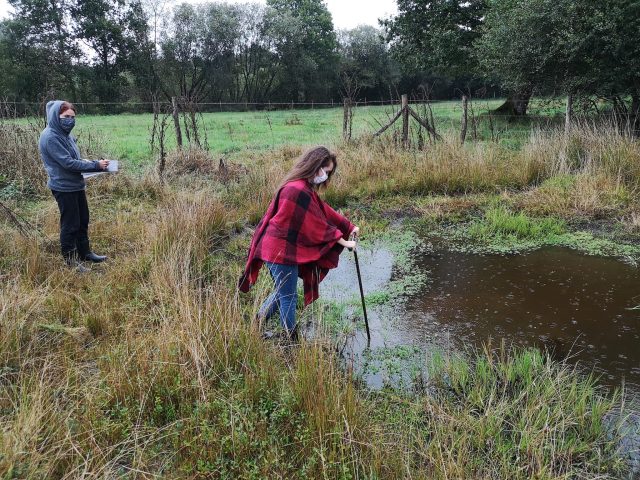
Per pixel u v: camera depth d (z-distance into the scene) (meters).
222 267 5.46
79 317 4.14
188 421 2.94
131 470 2.53
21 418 2.64
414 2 18.80
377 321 4.62
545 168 8.73
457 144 9.48
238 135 16.78
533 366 3.73
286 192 3.70
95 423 2.84
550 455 2.92
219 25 41.72
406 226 7.36
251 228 6.99
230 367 3.36
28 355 3.46
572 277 5.49
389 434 3.02
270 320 4.41
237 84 45.47
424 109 11.17
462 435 2.98
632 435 3.14
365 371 3.85
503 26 11.20
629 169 8.00
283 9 50.81
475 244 6.62
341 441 2.79
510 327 4.45
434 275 5.65
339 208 8.06
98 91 39.62
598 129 9.20
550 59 10.46
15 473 2.36
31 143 8.14
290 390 3.17
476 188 8.55
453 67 20.16
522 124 15.21
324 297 5.07
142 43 40.81
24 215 6.63
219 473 2.66
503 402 3.26
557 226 6.95
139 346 3.50
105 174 8.29
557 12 10.05
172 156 9.48
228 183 8.55
